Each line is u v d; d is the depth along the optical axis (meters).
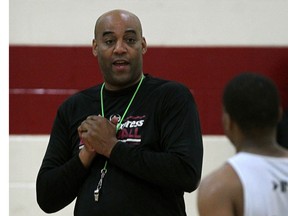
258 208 3.71
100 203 5.26
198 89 8.58
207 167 8.55
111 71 5.59
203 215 3.81
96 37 5.76
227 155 8.55
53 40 8.67
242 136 3.95
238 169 3.80
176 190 5.40
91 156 5.37
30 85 8.67
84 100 5.78
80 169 5.39
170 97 5.44
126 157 5.21
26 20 8.68
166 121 5.37
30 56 8.66
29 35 8.67
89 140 5.31
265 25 8.56
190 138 5.30
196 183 5.25
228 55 8.55
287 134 5.80
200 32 8.59
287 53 8.53
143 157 5.20
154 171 5.16
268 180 3.77
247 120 3.90
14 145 8.66
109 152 5.25
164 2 8.59
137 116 5.45
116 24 5.61
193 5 8.58
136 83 5.64
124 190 5.25
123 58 5.55
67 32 8.68
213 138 8.57
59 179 5.45
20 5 8.68
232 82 4.01
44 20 8.69
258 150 3.89
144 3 8.59
